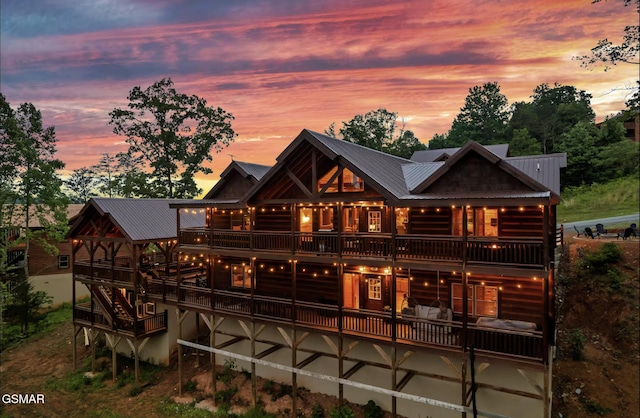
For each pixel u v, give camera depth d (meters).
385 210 17.73
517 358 12.52
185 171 40.34
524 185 13.73
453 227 16.25
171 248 24.28
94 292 22.34
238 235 18.45
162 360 22.11
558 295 21.19
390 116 56.41
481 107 65.50
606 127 42.91
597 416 14.82
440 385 15.09
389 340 14.52
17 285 30.44
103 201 21.88
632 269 20.73
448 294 16.28
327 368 17.55
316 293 19.17
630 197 34.84
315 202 16.53
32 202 31.83
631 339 17.86
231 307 18.41
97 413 18.11
